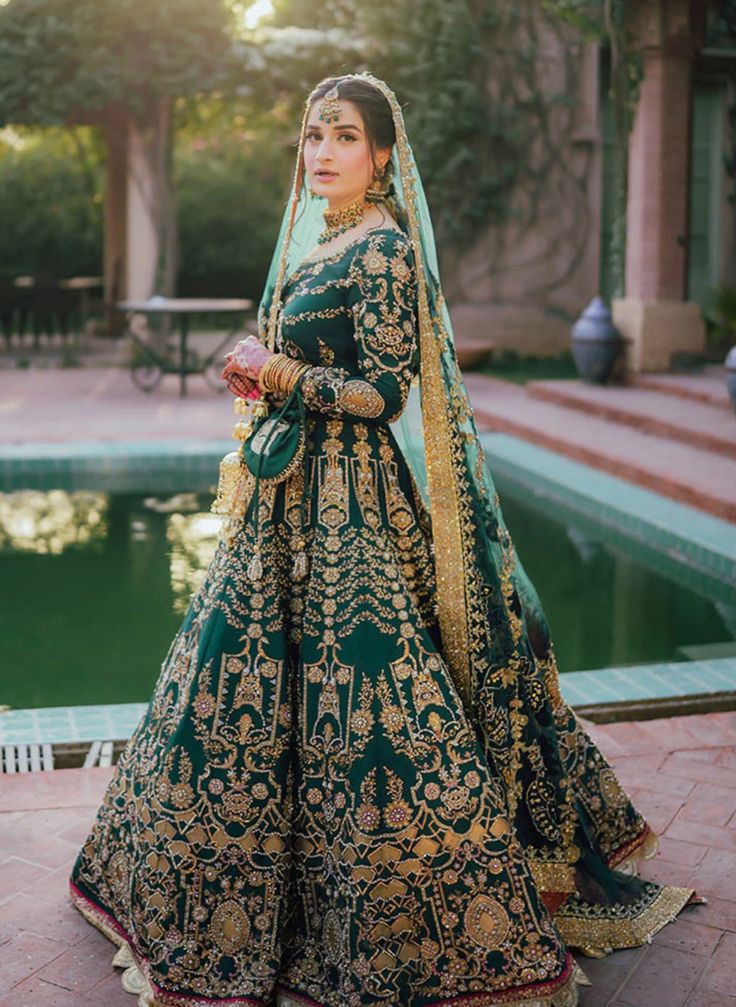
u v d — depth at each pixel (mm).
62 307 14305
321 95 2305
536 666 2449
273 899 2252
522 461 8469
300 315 2277
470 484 2346
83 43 11477
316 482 2289
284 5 12938
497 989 2209
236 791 2229
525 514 7285
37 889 2713
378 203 2344
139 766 2396
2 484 7840
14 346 14648
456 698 2281
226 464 2381
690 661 4695
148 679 4574
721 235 13312
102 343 15180
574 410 10055
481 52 12805
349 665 2217
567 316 13609
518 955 2211
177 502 7414
